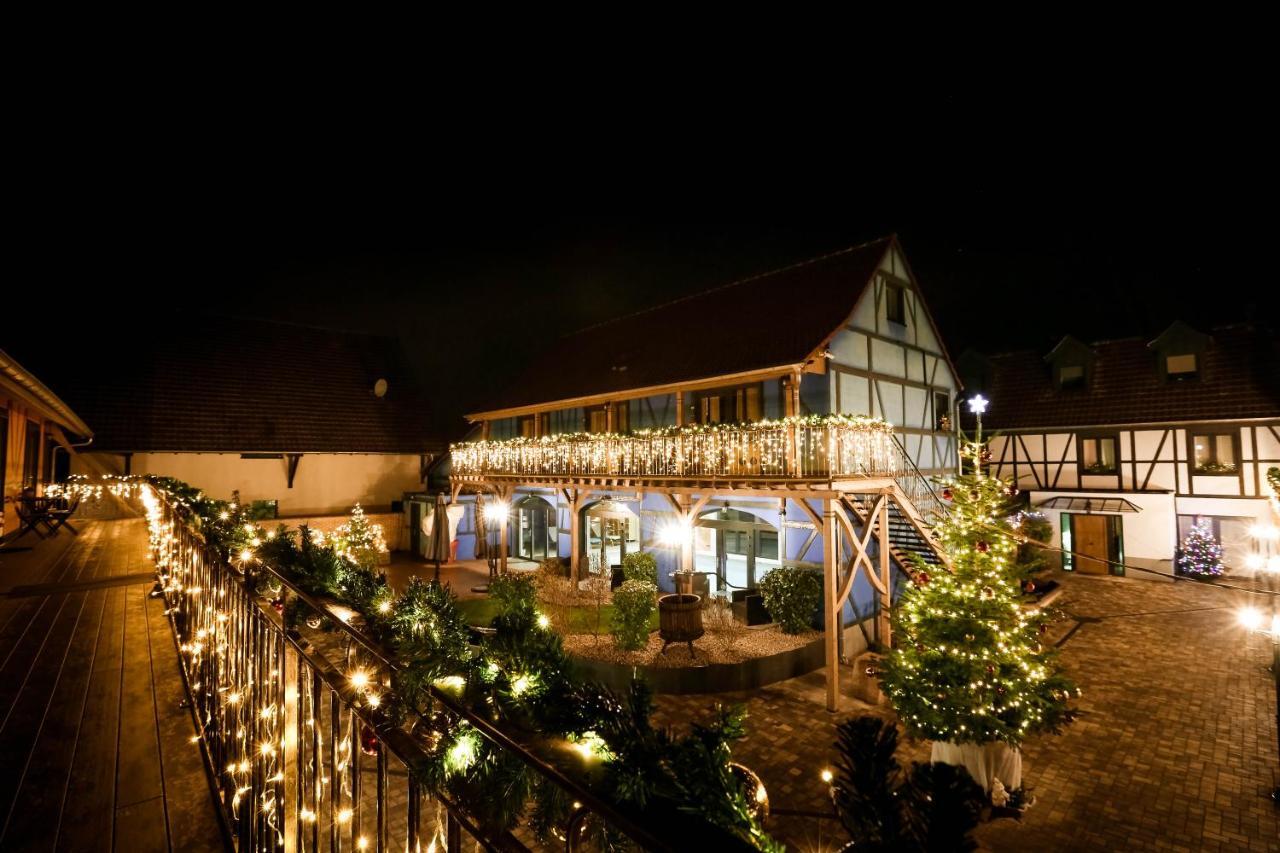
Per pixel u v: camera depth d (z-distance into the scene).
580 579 16.67
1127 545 18.91
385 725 2.04
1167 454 18.86
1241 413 17.56
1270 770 7.66
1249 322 19.05
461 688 1.93
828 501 10.24
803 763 7.94
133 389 20.33
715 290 19.34
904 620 7.53
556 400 18.91
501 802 1.65
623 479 14.05
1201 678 10.77
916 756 8.21
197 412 21.00
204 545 4.65
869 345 14.76
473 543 22.33
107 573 8.95
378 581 3.41
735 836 1.10
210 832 2.99
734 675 10.34
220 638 3.96
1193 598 16.23
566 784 1.37
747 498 14.31
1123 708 9.59
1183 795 7.18
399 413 25.09
